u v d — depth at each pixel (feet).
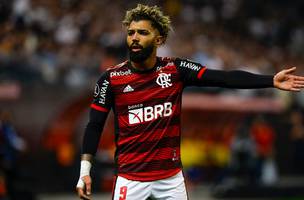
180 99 64.03
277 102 222.89
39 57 192.75
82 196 62.90
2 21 200.44
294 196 192.95
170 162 62.90
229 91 215.92
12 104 187.32
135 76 63.52
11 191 140.87
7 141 138.82
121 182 63.31
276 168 219.41
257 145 194.90
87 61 197.26
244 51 272.92
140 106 63.16
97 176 190.19
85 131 64.39
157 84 63.31
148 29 62.80
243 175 194.90
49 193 188.03
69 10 225.56
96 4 238.07
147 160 62.75
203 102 211.20
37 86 189.67
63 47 206.80
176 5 201.36
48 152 189.67
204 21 277.44
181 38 250.78
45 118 189.67
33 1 215.51
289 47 298.56
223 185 188.96
